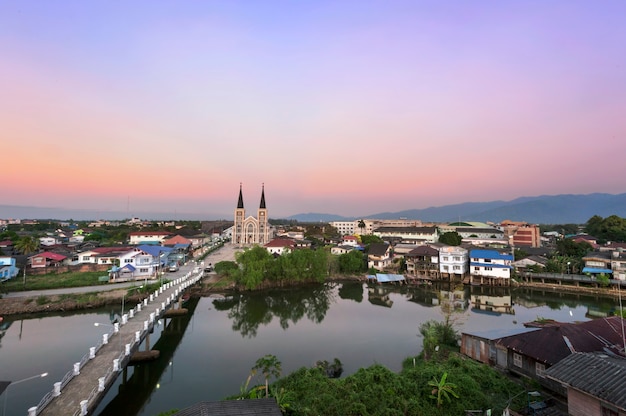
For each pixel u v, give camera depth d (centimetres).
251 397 2578
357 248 11244
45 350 4003
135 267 7644
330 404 2423
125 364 2891
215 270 8212
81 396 2330
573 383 1712
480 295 7369
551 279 7950
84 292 5969
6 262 6875
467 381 2641
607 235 12362
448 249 8606
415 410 2361
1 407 2777
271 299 6875
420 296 7269
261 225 15625
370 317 5600
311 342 4372
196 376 3431
